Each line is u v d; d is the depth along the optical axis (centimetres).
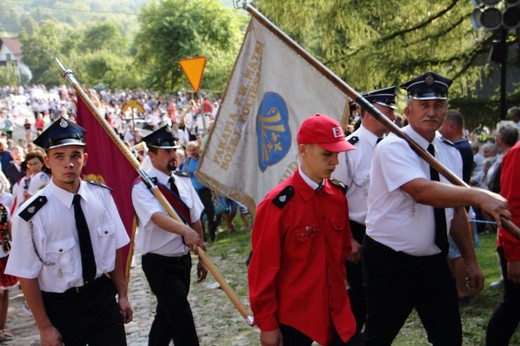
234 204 1268
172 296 528
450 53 1415
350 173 511
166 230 502
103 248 429
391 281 411
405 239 403
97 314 420
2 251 716
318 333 360
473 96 1375
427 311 411
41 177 886
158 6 4528
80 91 533
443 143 424
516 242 425
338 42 1562
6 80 10956
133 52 8950
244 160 499
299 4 1476
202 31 4350
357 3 1426
